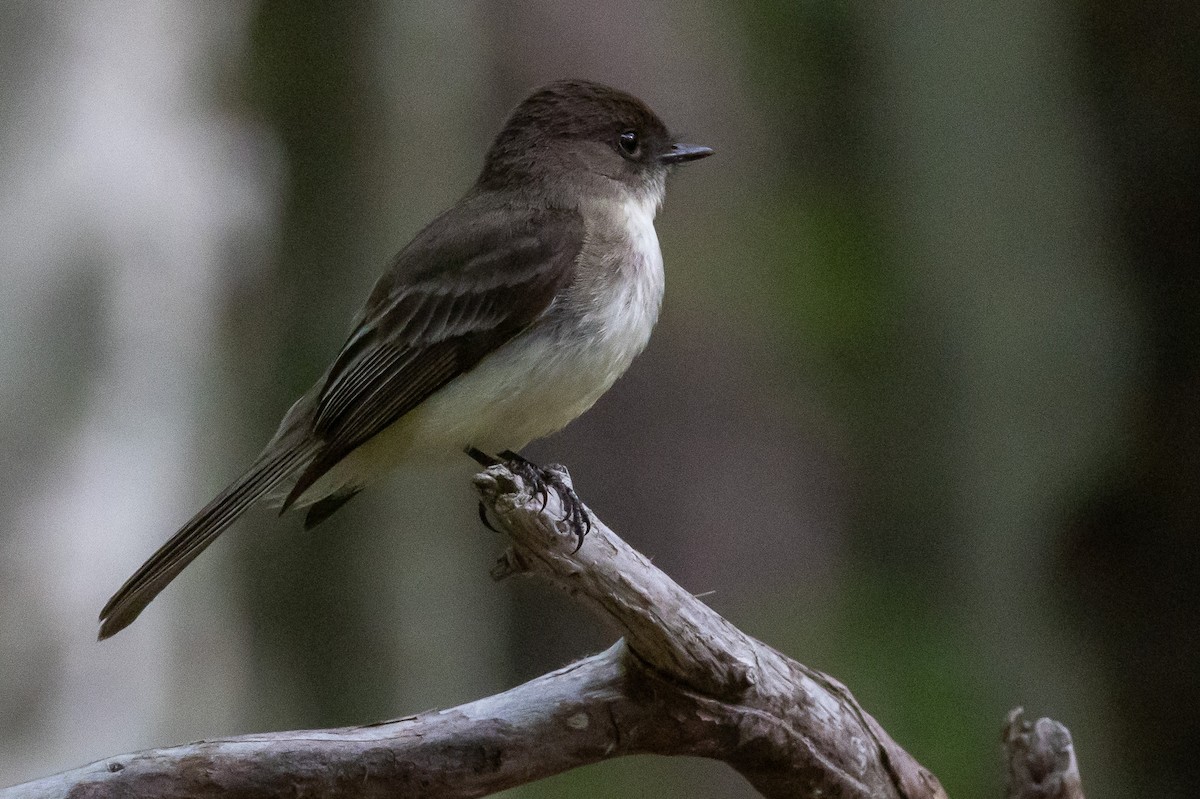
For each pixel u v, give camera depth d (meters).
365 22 14.06
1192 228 11.55
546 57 16.44
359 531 13.78
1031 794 6.17
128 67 11.23
